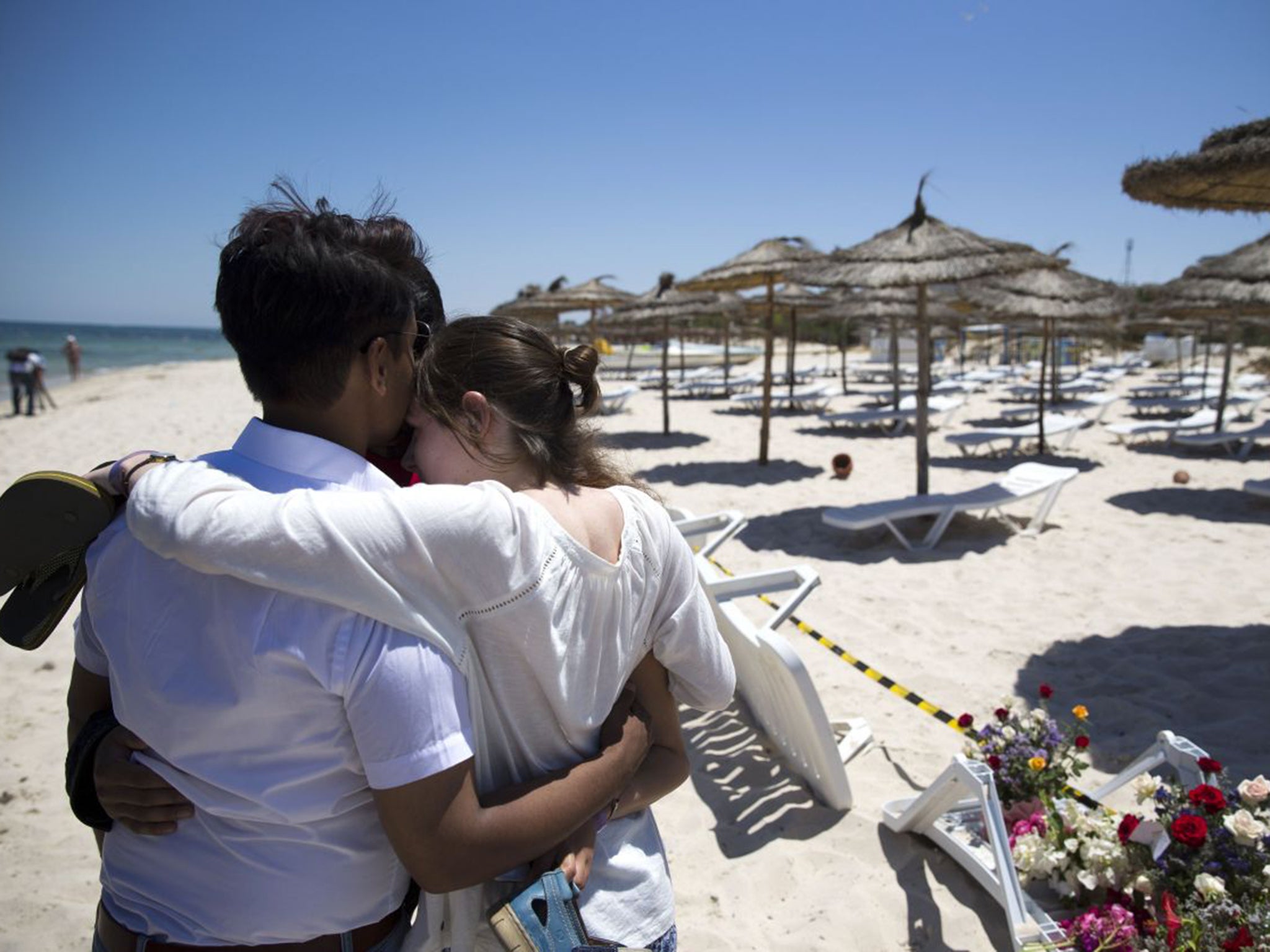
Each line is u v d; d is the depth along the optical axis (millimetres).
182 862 962
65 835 3117
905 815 2893
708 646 1182
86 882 2859
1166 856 2285
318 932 967
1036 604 5547
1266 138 3443
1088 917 2217
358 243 979
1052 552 6797
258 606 872
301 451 959
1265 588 5723
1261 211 4207
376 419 1036
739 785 3326
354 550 860
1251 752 3564
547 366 1130
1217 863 2209
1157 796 2404
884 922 2564
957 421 16609
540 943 957
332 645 867
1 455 13508
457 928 1043
